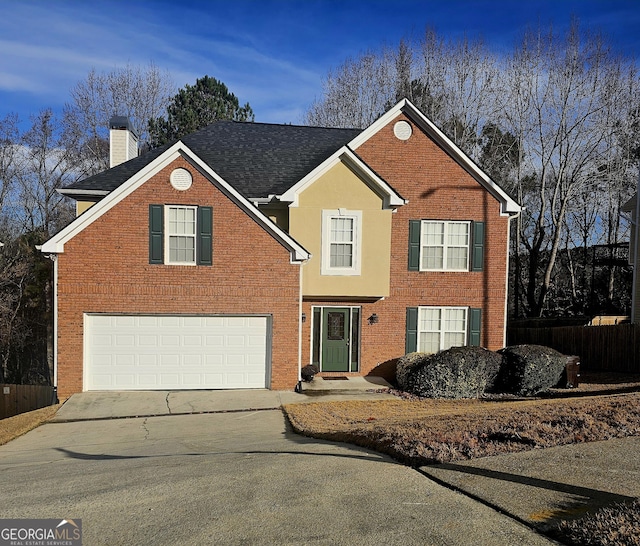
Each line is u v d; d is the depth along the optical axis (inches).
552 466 228.4
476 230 664.4
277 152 709.3
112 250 543.8
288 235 576.4
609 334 724.0
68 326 536.7
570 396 537.0
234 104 1684.3
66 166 1349.7
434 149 660.1
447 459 247.1
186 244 560.4
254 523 179.8
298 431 398.9
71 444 382.0
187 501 208.7
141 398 530.3
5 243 1161.4
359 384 604.7
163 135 1491.1
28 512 203.3
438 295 659.4
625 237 1321.4
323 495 207.5
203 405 511.2
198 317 565.0
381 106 1475.1
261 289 572.7
